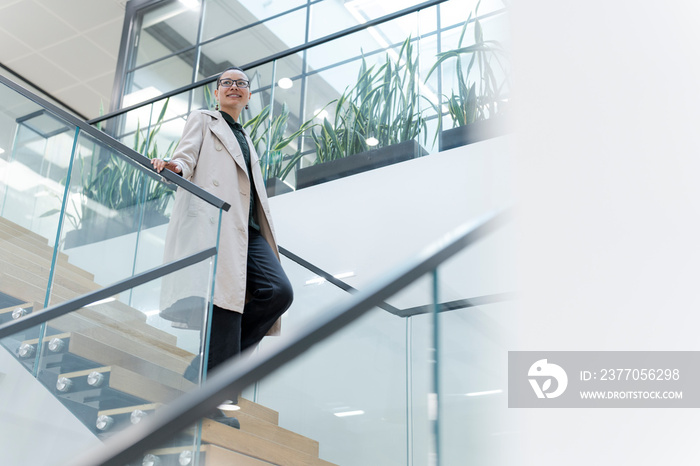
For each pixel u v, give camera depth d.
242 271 2.63
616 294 2.06
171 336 2.32
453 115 4.07
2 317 2.39
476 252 1.91
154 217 2.62
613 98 2.27
